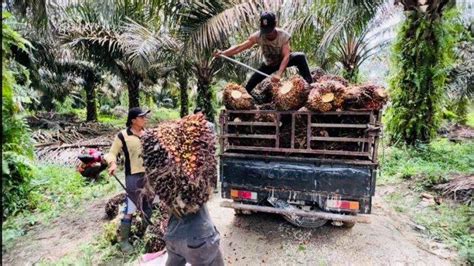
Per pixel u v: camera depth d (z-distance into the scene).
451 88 10.81
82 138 10.97
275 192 3.46
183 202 1.95
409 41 6.84
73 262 3.18
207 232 2.07
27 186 4.93
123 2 6.65
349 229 3.65
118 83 20.12
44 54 10.10
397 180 5.26
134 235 3.52
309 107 3.17
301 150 3.32
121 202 4.36
